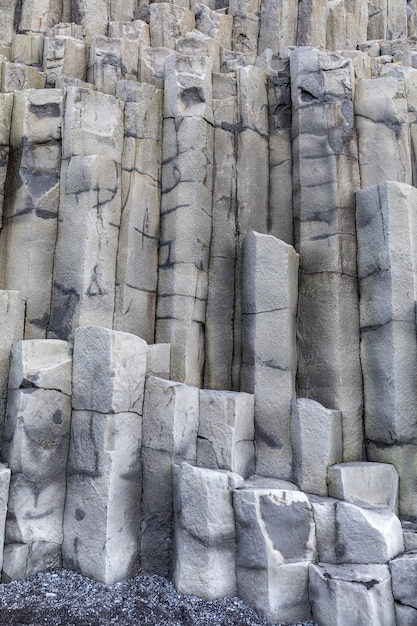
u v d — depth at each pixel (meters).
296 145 6.30
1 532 4.70
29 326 5.71
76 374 5.15
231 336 6.12
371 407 5.46
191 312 5.91
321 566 4.46
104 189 5.89
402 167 6.11
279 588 4.37
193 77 6.50
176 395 5.05
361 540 4.46
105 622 4.16
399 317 5.36
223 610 4.39
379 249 5.59
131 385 5.07
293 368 5.53
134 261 6.04
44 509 4.96
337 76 6.24
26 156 6.06
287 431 5.32
